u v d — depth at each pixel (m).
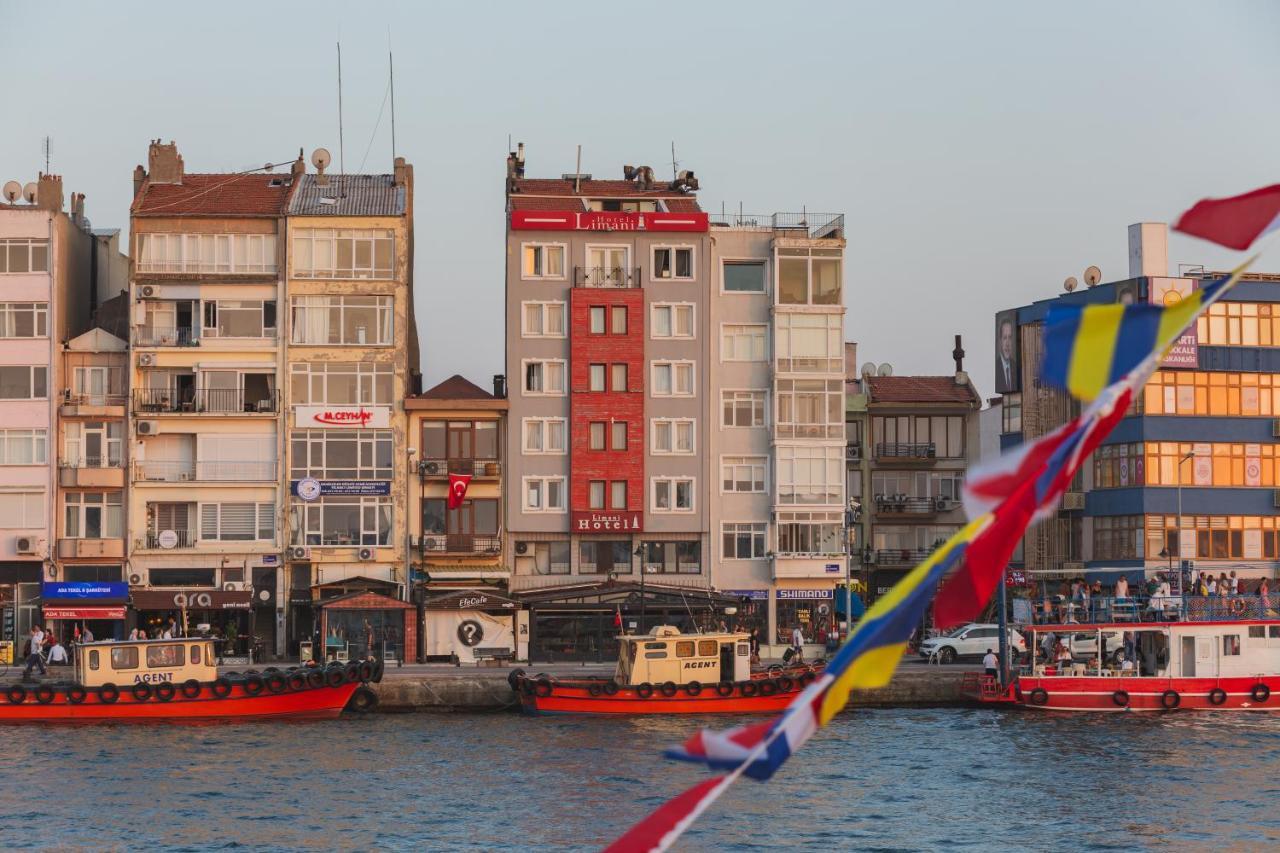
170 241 123.94
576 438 124.81
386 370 124.06
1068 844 55.62
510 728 87.00
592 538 125.19
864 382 149.62
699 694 93.12
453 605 115.00
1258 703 94.94
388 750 77.44
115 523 122.62
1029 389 134.25
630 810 61.31
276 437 123.19
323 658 114.00
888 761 73.69
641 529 125.12
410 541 122.62
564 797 63.97
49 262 122.94
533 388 125.38
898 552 144.50
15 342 122.44
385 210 125.38
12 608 120.88
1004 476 10.70
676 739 81.38
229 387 123.38
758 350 127.44
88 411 122.44
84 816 59.94
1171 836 56.84
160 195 126.00
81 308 130.38
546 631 118.50
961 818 60.19
